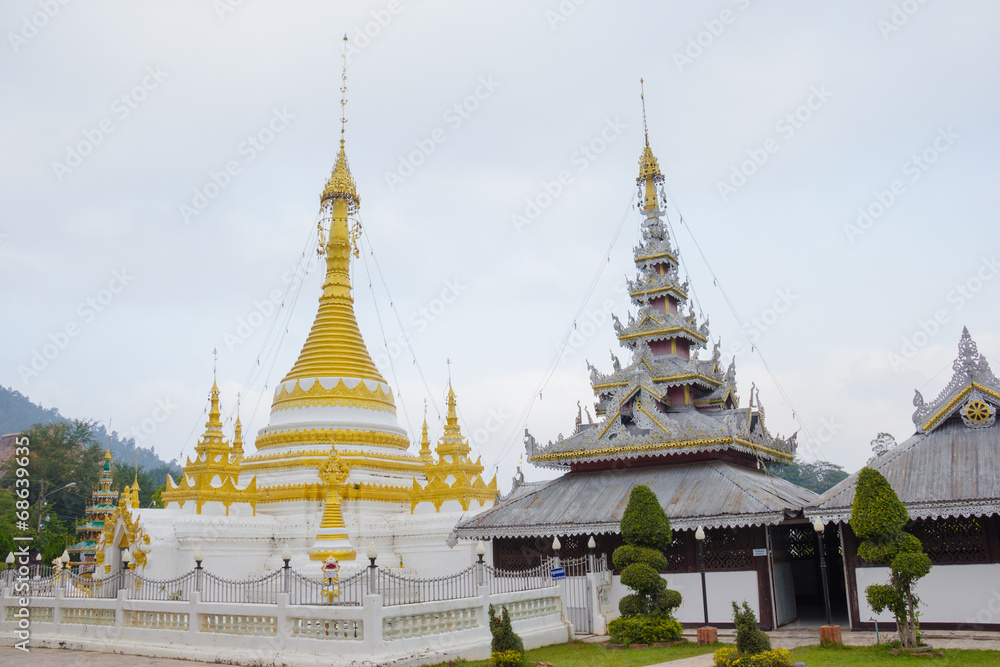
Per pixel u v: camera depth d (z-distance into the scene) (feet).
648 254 155.63
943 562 94.07
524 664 73.00
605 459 127.75
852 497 96.63
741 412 133.59
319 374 181.57
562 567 105.91
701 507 108.06
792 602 118.32
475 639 83.30
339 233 196.65
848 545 98.32
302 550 151.53
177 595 102.06
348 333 189.06
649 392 128.47
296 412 177.78
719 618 106.22
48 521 290.76
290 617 78.48
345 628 75.20
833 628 85.15
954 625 92.07
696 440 120.57
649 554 93.61
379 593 80.59
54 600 100.78
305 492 159.12
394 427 183.73
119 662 82.38
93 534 252.62
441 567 151.94
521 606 93.40
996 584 90.99
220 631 83.51
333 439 171.94
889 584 92.73
